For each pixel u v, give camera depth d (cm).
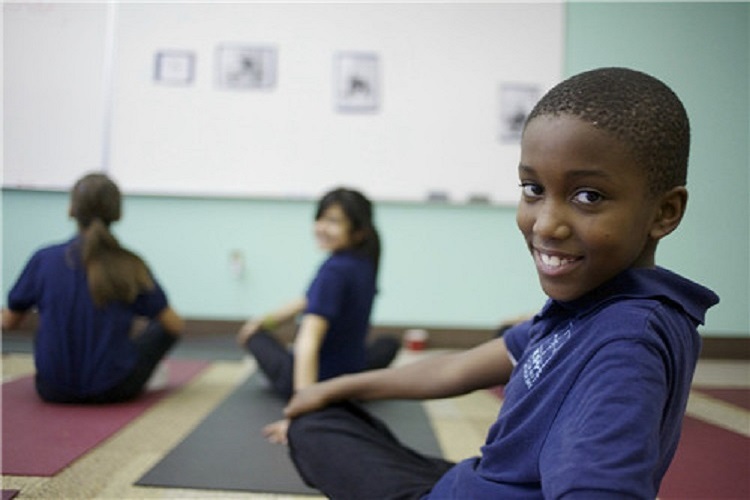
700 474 125
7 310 177
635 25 258
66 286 172
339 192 166
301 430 85
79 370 170
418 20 317
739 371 235
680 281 53
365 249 167
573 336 51
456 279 321
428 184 319
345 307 158
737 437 152
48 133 287
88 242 173
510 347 76
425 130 319
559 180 47
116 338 175
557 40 314
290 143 319
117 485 113
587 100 47
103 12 305
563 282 49
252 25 317
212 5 315
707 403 192
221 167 318
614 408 43
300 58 318
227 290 322
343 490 79
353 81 319
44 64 271
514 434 53
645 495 40
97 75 305
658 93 48
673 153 47
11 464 121
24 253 297
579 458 42
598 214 47
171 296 321
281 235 322
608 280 51
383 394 87
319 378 159
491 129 318
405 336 320
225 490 111
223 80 317
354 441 82
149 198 318
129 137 313
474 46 317
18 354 250
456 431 158
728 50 183
